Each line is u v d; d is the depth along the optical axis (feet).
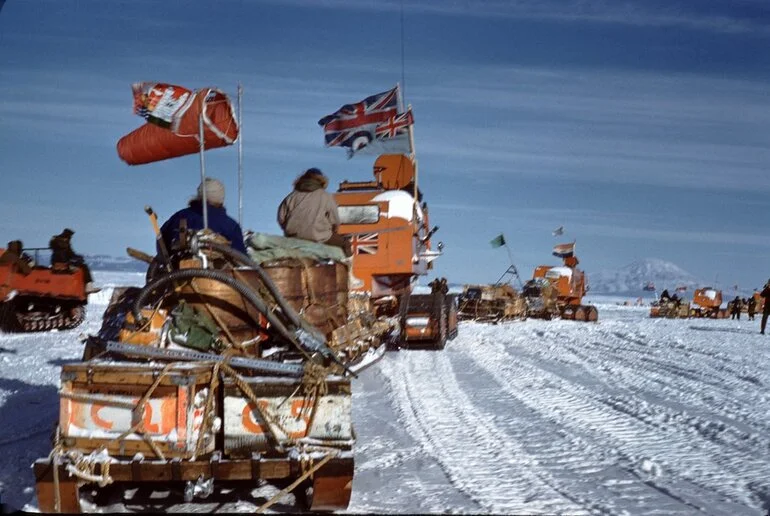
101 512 19.58
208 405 18.89
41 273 66.74
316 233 31.76
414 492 21.86
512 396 38.42
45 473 18.35
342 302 30.17
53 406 34.27
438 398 37.70
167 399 18.47
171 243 23.31
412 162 61.52
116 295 23.75
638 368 50.85
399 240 55.72
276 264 25.38
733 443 28.04
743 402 36.76
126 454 18.39
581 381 44.24
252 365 19.42
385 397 37.96
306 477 18.99
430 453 26.50
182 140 24.39
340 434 19.15
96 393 18.57
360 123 63.05
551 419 32.53
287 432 18.98
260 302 20.57
